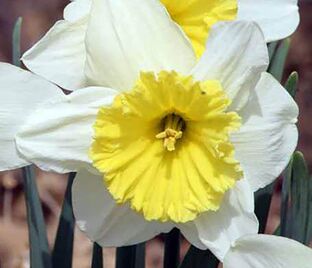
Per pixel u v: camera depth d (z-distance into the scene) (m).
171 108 0.50
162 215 0.49
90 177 0.50
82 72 0.49
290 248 0.47
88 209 0.50
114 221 0.50
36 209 0.56
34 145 0.49
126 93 0.48
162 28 0.49
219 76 0.48
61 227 0.56
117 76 0.49
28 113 0.49
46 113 0.49
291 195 0.53
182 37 0.49
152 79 0.48
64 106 0.49
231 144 0.48
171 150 0.50
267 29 0.51
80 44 0.49
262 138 0.49
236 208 0.49
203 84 0.48
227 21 0.48
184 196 0.49
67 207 0.56
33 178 0.56
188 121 0.50
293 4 0.51
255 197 0.54
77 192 0.50
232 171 0.49
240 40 0.48
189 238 0.50
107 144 0.49
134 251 0.55
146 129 0.50
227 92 0.49
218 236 0.49
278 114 0.49
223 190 0.49
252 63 0.48
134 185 0.49
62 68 0.49
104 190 0.50
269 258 0.48
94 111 0.49
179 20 0.51
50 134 0.49
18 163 0.49
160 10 0.49
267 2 0.51
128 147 0.50
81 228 0.50
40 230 0.56
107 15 0.48
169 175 0.50
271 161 0.49
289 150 0.49
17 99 0.49
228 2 0.51
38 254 0.56
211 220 0.49
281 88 0.49
